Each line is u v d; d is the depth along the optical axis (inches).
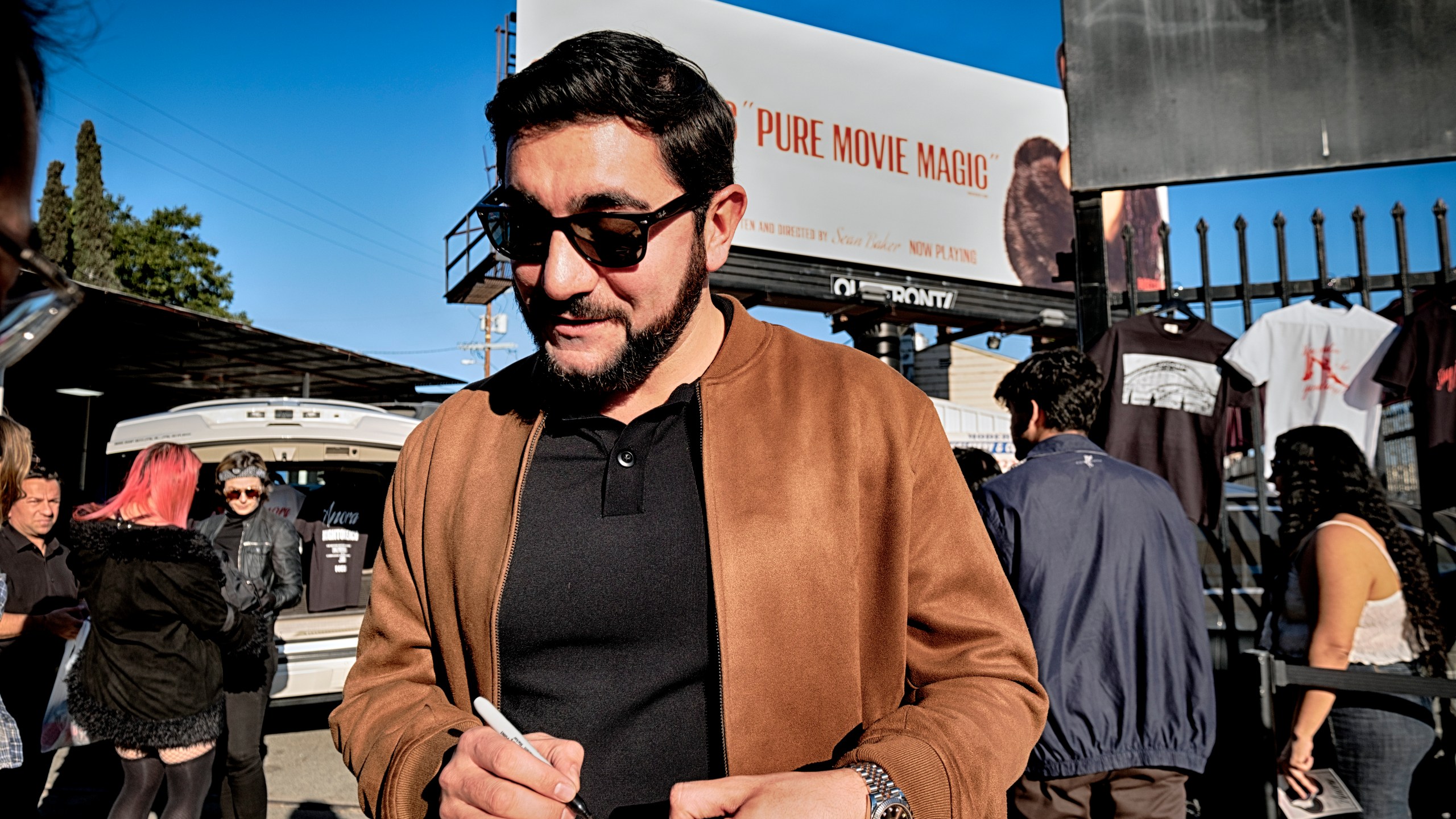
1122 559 95.0
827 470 41.7
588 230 39.0
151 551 116.3
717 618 38.8
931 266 502.0
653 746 39.8
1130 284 146.9
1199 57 132.3
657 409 43.0
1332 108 127.7
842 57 483.8
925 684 41.5
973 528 44.3
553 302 40.3
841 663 39.7
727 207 45.8
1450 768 114.4
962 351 751.1
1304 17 129.3
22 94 21.0
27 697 128.0
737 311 48.0
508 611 41.6
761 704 38.4
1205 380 142.3
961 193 519.5
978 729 37.0
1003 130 542.0
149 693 116.0
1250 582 167.0
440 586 45.9
